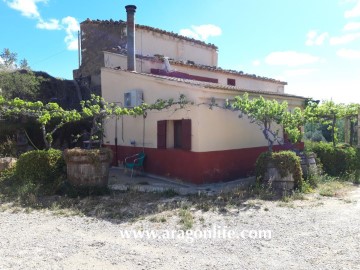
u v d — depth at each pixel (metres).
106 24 16.70
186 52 18.14
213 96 9.61
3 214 6.73
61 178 8.88
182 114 9.84
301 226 5.84
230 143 10.27
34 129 13.67
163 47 16.94
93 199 7.88
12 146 12.63
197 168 9.39
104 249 4.86
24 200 7.71
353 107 12.32
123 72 11.94
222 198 7.78
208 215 6.57
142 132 11.41
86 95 16.44
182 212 6.66
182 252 4.74
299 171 8.47
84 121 14.84
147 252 4.75
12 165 10.27
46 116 9.27
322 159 10.86
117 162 12.59
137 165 10.79
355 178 10.18
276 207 7.09
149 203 7.54
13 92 14.12
